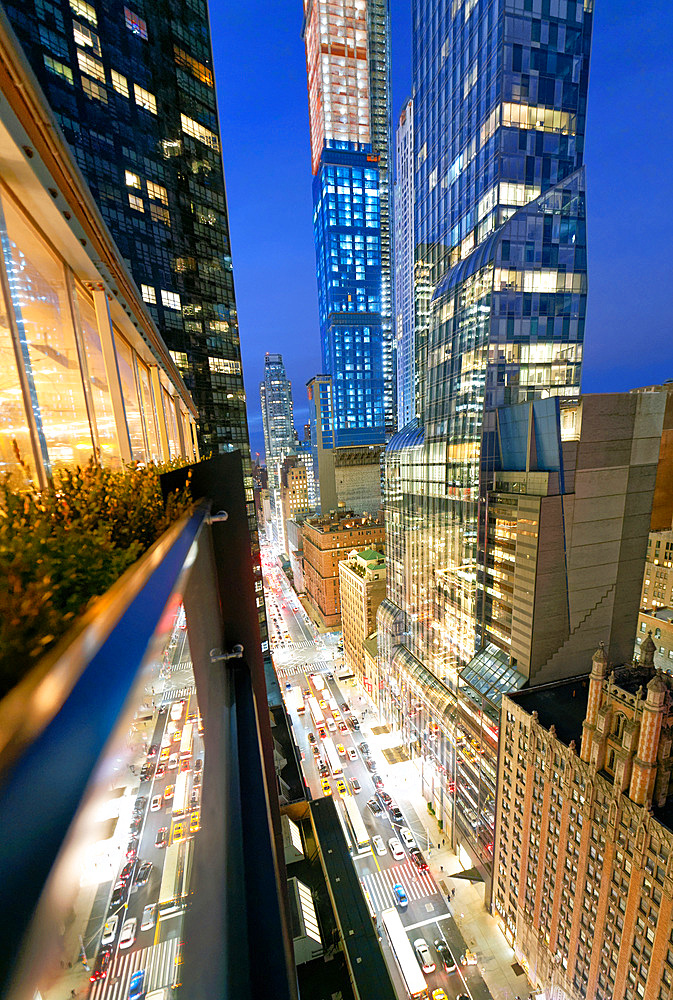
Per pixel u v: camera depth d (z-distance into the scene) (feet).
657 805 110.73
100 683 5.98
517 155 181.98
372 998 127.95
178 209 221.87
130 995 5.36
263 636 289.12
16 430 27.78
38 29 167.63
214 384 245.65
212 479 20.44
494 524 182.60
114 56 191.52
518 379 184.34
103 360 41.91
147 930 6.41
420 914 182.29
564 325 188.03
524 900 158.71
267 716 20.88
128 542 17.81
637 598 173.68
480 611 196.44
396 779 258.98
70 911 3.53
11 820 3.18
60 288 34.78
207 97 237.25
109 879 5.42
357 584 366.22
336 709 335.88
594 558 163.73
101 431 40.57
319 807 195.83
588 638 169.68
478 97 192.44
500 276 175.52
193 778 10.07
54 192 30.22
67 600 10.32
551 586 161.27
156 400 68.90
